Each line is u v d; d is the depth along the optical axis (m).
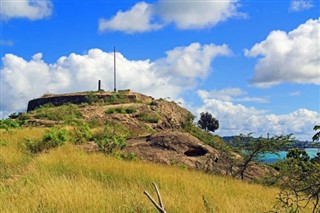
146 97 51.28
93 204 9.46
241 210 10.52
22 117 36.09
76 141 22.75
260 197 13.23
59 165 14.92
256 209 10.49
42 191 10.35
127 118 35.53
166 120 38.31
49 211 8.80
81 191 10.30
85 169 14.51
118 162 16.25
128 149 22.55
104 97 47.81
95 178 13.51
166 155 22.33
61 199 9.59
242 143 20.98
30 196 10.09
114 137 21.89
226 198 11.56
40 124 32.38
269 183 18.14
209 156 22.50
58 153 17.19
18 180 12.54
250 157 20.64
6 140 21.47
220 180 16.72
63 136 21.67
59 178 12.70
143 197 10.49
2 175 13.97
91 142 23.09
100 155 17.94
